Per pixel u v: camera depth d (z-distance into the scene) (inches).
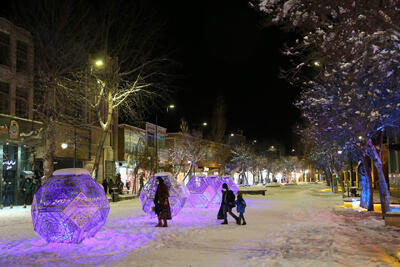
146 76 937.5
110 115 922.7
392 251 315.6
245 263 284.0
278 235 418.9
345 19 307.0
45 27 901.2
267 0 314.2
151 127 2009.1
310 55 375.6
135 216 626.5
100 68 938.7
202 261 293.0
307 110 743.1
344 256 299.6
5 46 1005.2
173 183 645.9
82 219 375.6
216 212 698.2
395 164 1202.6
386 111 544.7
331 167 1544.0
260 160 3166.8
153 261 294.8
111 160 1550.2
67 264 289.1
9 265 287.7
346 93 521.7
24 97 1051.9
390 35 274.2
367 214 635.5
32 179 919.7
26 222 569.0
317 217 606.2
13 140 957.8
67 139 1190.9
